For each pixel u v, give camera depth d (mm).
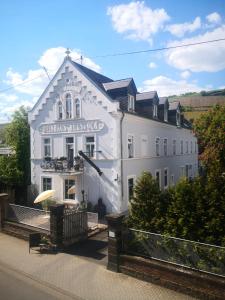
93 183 21016
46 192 17016
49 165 22469
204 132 20625
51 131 23078
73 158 21969
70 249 13281
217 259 8680
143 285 9547
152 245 10094
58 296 9047
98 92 20469
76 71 21422
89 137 21422
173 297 8758
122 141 20312
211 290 8406
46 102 23250
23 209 15664
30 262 11773
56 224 13008
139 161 22875
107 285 9633
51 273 10711
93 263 11570
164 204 10898
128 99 21734
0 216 16109
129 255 10391
